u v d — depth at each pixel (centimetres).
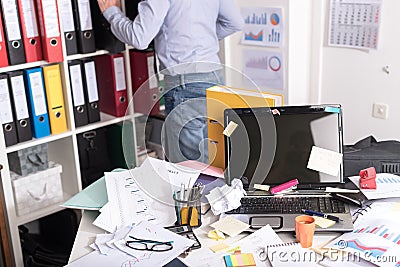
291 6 293
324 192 167
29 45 249
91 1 268
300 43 306
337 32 294
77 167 276
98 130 286
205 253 141
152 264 135
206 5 244
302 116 170
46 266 258
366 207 159
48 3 245
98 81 290
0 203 238
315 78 314
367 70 290
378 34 277
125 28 243
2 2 236
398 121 285
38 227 285
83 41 264
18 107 251
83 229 157
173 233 149
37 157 265
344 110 308
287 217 154
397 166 180
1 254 244
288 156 171
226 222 153
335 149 170
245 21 320
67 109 267
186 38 243
